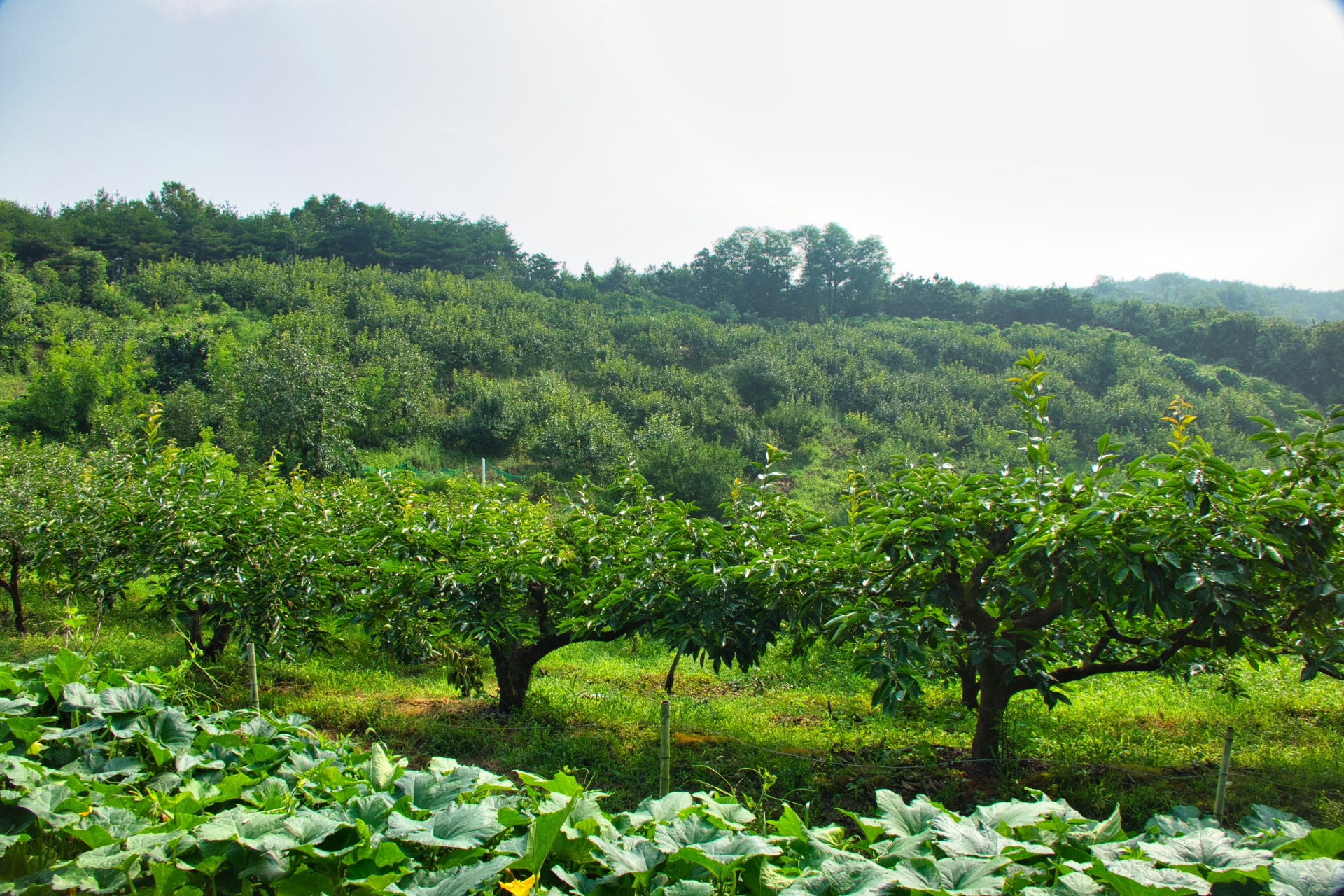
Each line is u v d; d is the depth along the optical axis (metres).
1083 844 2.62
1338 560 4.70
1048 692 5.34
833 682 8.00
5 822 2.60
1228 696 7.12
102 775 3.06
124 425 18.70
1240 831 3.94
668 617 5.70
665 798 2.87
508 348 30.36
